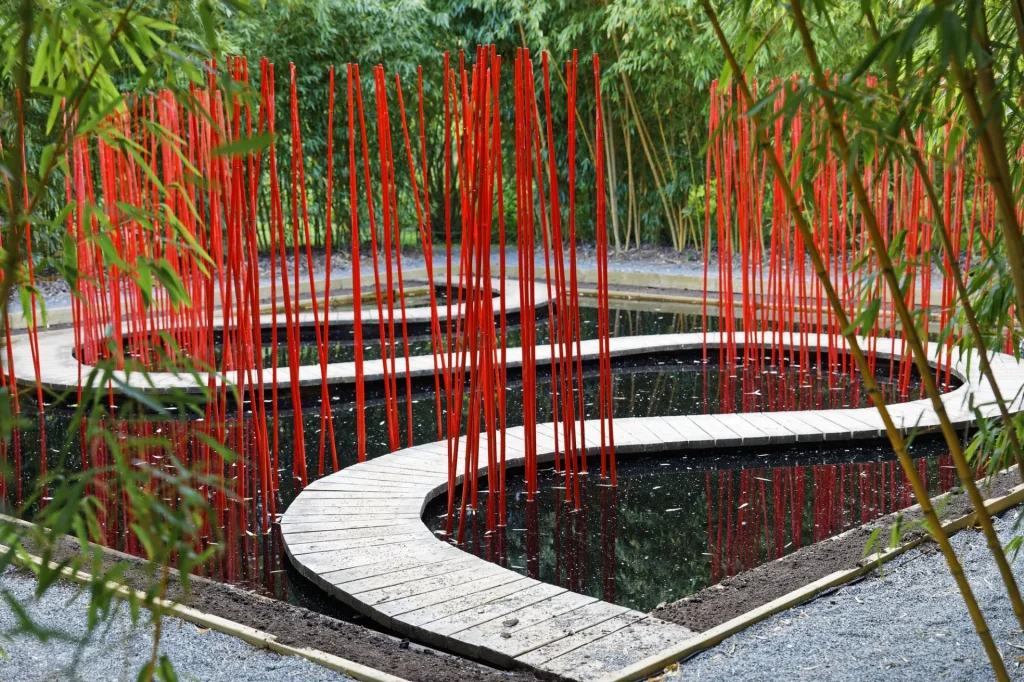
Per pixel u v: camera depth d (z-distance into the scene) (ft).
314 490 10.27
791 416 12.80
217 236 11.49
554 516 9.91
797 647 6.56
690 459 11.72
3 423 3.24
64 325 20.94
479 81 8.70
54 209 21.93
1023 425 5.38
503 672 6.40
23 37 3.26
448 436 9.46
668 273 26.94
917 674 6.11
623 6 25.90
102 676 6.14
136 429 12.94
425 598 7.52
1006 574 4.44
